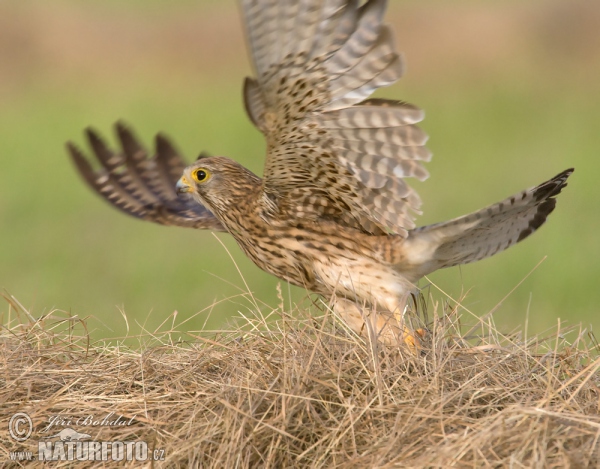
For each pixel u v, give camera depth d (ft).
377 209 45.42
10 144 145.69
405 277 48.03
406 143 41.47
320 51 39.70
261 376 39.81
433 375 39.78
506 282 83.87
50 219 114.21
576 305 79.00
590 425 35.63
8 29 183.42
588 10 186.29
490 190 117.08
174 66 185.16
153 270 91.66
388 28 38.91
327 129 42.24
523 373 40.57
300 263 49.32
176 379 41.11
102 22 195.83
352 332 43.80
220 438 36.91
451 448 34.58
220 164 50.96
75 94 171.73
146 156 59.47
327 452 36.55
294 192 47.19
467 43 184.96
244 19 38.75
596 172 124.16
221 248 99.71
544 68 180.24
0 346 43.52
